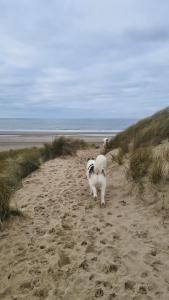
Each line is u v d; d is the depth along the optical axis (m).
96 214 5.37
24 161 9.88
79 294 3.12
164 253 3.75
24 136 35.88
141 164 6.50
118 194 6.32
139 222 4.74
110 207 5.65
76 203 6.13
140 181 6.05
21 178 8.70
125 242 4.14
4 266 3.80
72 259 3.82
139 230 4.46
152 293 3.01
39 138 32.88
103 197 5.86
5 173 8.52
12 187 7.42
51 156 12.32
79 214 5.46
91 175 6.32
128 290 3.09
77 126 70.50
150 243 4.04
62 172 9.33
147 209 5.15
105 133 42.81
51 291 3.21
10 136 35.84
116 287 3.16
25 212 5.70
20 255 4.05
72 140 15.47
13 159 10.84
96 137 34.06
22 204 6.23
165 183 5.57
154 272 3.37
